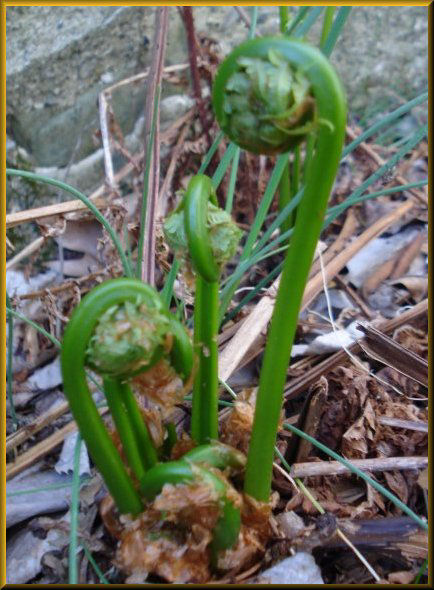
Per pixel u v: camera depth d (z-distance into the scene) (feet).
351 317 1.20
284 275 0.55
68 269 1.30
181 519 0.65
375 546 0.75
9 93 1.27
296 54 0.47
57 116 1.34
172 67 1.39
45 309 1.08
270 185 1.00
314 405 0.85
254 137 0.50
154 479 0.62
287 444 0.91
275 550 0.75
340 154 0.49
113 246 1.11
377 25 1.71
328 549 0.77
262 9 1.53
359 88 1.78
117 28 1.35
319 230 0.53
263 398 0.61
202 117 1.35
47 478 0.94
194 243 0.55
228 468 0.68
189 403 0.93
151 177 1.01
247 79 0.48
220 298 0.99
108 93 1.28
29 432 0.99
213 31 1.51
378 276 1.29
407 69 1.80
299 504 0.82
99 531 0.80
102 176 1.47
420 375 0.94
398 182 1.44
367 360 1.07
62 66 1.31
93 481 0.87
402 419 0.93
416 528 0.75
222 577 0.70
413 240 1.34
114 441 0.73
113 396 0.60
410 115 1.80
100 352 0.53
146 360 0.54
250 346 0.98
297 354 1.08
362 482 0.87
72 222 1.21
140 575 0.67
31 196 1.36
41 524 0.85
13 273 1.28
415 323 1.14
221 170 0.96
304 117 0.48
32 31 1.26
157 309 0.54
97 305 0.52
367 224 1.39
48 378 1.15
